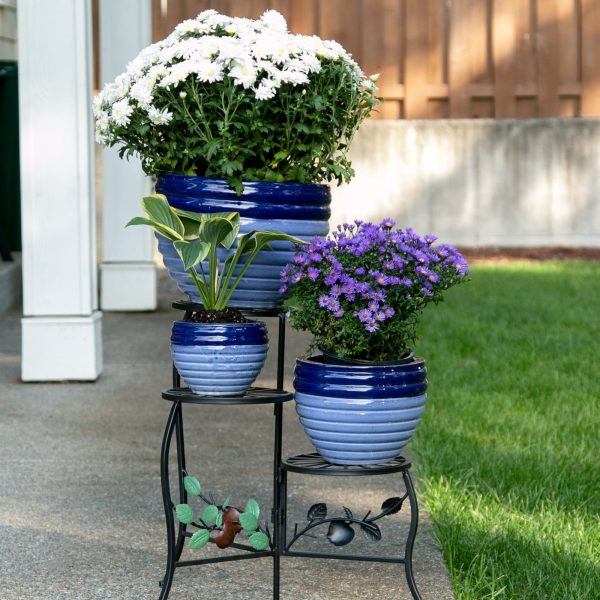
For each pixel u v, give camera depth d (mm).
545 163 16797
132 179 11156
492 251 16359
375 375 3648
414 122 16719
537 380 7473
